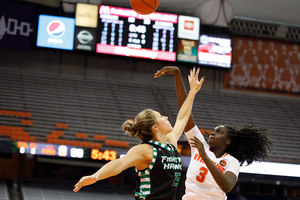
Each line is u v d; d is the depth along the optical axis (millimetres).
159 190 2119
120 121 13688
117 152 10844
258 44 17578
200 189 2809
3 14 14312
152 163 2137
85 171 11875
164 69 3047
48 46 14578
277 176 11266
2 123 12086
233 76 17156
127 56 14969
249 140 3078
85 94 14648
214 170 2406
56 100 13828
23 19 14594
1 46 14148
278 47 17797
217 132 3047
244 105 16375
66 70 15594
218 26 16375
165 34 15352
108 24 14969
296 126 15641
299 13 17406
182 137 12617
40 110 13086
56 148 10352
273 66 17594
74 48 14688
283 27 17922
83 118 13320
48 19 14688
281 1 16688
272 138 14625
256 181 12289
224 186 2426
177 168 2256
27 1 14688
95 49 14789
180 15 15586
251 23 17547
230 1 16578
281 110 16547
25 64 15109
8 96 13328
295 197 12469
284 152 13914
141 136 2283
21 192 10516
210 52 15844
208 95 16484
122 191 11852
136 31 15109
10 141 10062
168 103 15227
